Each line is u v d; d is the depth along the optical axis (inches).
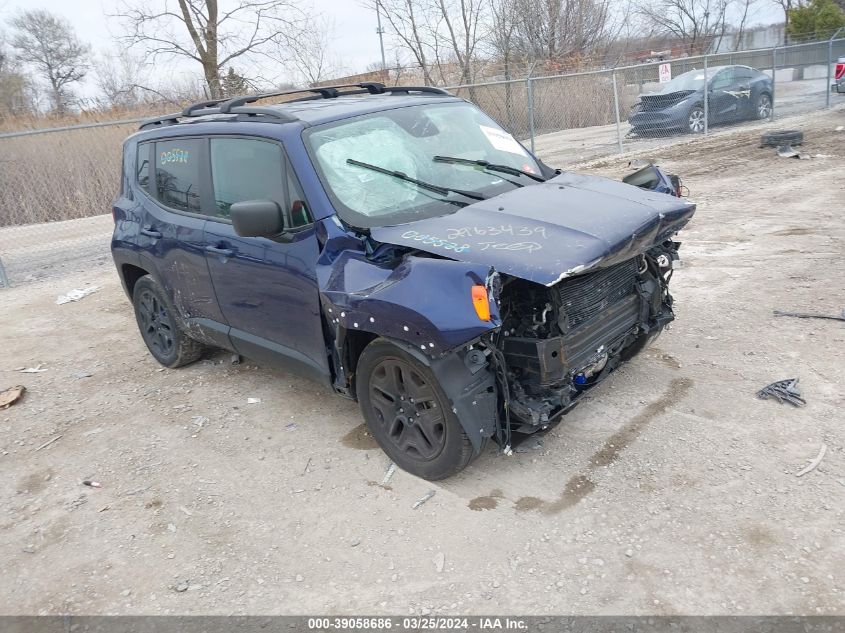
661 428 159.9
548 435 162.2
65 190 547.5
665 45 1553.9
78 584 130.9
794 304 222.1
